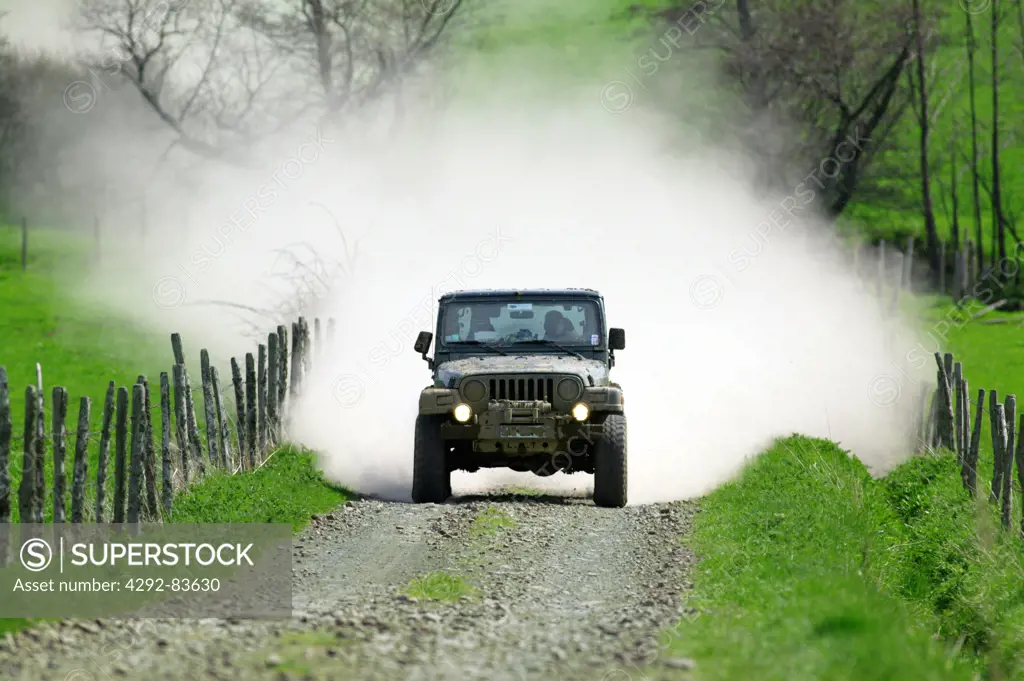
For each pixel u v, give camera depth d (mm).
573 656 31297
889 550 49625
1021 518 52875
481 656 31297
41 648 31781
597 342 67188
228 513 51688
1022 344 161375
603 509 58719
